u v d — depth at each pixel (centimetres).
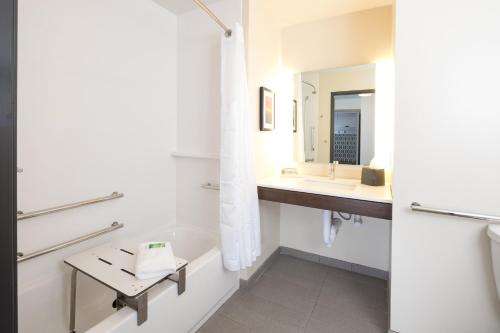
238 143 164
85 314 150
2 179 54
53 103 141
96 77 161
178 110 222
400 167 133
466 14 115
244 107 170
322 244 235
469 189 120
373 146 206
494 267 114
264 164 214
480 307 123
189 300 144
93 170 163
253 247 182
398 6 127
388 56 197
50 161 141
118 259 134
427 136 126
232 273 185
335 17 214
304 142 234
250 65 185
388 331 144
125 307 117
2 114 54
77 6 149
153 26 197
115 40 171
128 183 187
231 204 163
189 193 221
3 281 55
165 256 126
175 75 219
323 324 159
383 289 196
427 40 123
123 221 184
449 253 127
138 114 190
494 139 115
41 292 136
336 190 171
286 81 237
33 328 133
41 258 139
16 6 55
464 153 120
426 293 133
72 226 153
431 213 129
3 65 53
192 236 213
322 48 220
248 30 181
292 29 231
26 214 128
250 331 153
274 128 225
